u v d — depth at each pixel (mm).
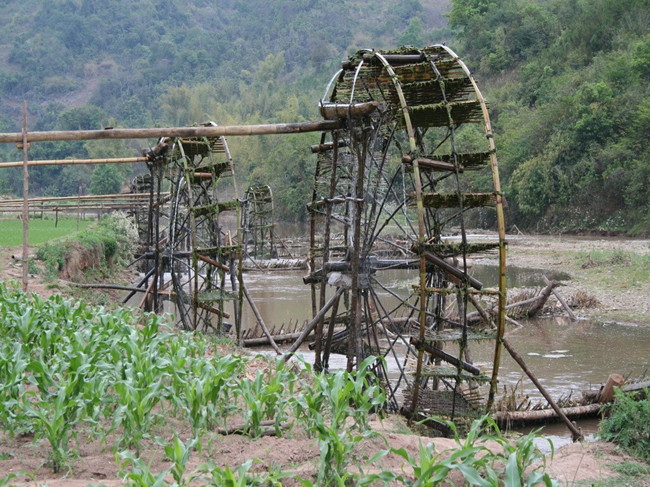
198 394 8633
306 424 9438
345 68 15445
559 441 12508
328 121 14992
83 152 120562
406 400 13297
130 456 6863
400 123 14242
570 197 63906
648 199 57781
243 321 26188
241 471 6359
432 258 12914
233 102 138250
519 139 69750
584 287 31594
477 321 23656
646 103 59094
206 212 18938
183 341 11484
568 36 83000
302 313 27875
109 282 31797
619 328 23766
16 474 6891
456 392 13195
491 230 72000
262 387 9297
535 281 34969
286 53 167125
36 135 15625
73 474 7582
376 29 171500
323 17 176750
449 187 69750
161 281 22422
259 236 53500
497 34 93812
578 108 64188
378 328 21766
